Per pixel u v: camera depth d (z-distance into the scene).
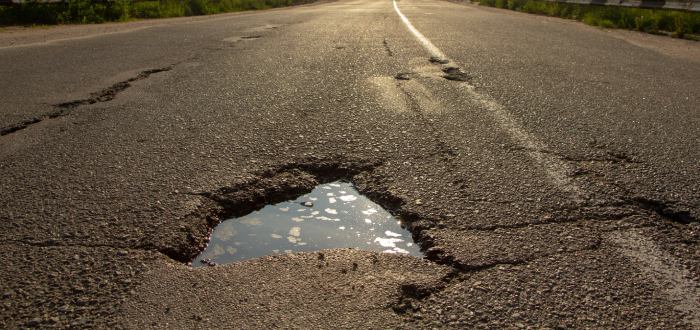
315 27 9.46
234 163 2.53
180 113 3.44
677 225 1.93
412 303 1.48
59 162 2.55
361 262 1.71
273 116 3.36
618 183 2.30
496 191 2.21
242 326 1.38
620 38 7.89
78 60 5.49
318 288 1.55
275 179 2.38
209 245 1.88
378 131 3.04
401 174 2.41
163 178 2.35
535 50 6.38
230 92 4.04
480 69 5.04
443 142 2.86
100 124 3.20
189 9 14.17
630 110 3.57
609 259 1.69
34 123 3.22
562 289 1.53
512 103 3.74
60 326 1.37
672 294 1.51
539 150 2.73
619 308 1.45
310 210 2.15
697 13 9.52
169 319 1.40
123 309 1.45
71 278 1.58
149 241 1.81
